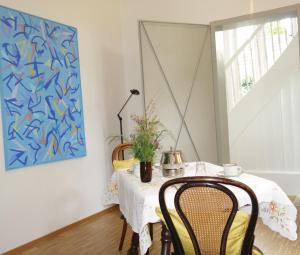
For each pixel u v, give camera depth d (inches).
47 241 121.6
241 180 74.1
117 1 176.2
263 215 73.5
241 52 190.5
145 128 86.1
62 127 131.6
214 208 56.6
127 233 124.7
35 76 120.1
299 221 123.3
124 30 179.8
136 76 177.6
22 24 115.8
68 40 136.7
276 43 181.0
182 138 154.6
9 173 111.0
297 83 171.0
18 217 113.4
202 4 164.7
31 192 118.6
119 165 112.0
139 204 69.8
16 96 112.7
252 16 144.3
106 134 160.9
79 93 141.6
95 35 156.6
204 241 59.4
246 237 57.1
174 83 153.6
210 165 96.1
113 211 157.2
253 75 188.1
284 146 176.4
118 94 172.7
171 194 67.3
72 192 137.0
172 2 170.4
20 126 113.8
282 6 148.9
